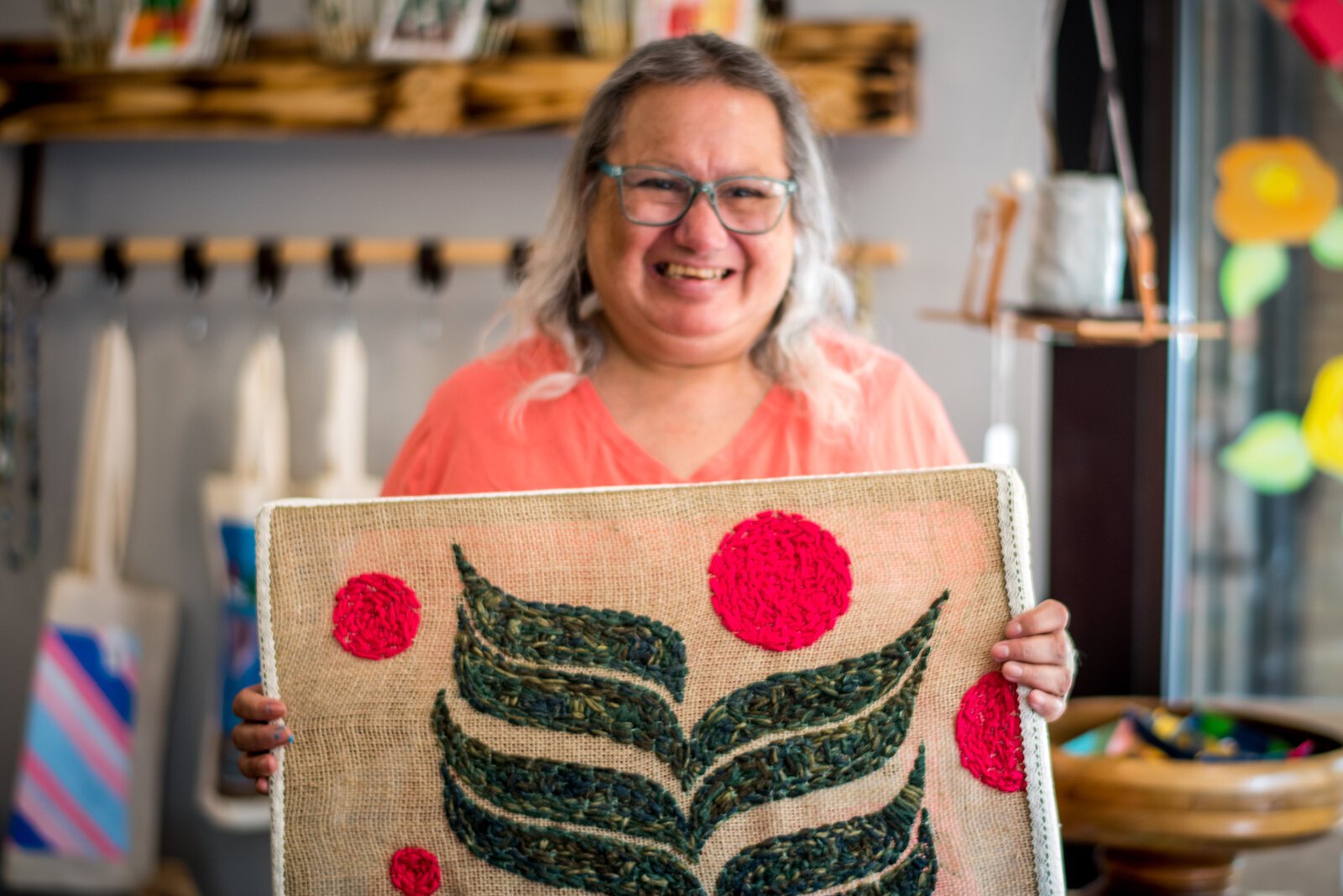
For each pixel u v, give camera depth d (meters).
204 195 2.24
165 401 2.27
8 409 2.26
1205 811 1.51
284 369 2.25
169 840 2.29
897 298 2.14
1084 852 2.12
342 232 2.22
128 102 2.12
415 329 2.24
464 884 1.07
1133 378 2.13
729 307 1.30
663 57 1.31
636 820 1.08
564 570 1.12
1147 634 2.16
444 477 1.41
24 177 2.22
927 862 1.10
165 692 2.21
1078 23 2.11
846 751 1.10
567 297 1.40
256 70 2.11
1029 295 1.63
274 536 1.12
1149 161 2.12
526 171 2.19
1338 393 2.16
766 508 1.15
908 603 1.13
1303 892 2.18
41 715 2.20
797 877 1.08
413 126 2.09
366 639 1.10
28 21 2.21
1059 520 2.15
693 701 1.10
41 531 2.30
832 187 1.46
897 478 1.17
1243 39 2.13
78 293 2.28
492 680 1.09
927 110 2.12
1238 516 2.20
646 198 1.29
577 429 1.37
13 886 2.21
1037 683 1.11
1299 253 2.16
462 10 2.09
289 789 1.09
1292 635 2.20
